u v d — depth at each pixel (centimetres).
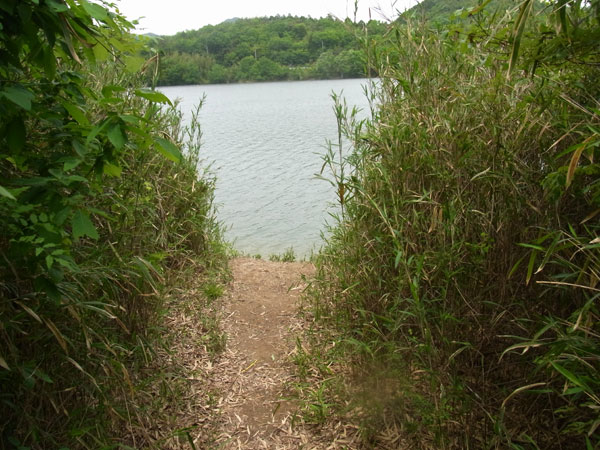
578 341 161
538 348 219
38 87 186
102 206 245
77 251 214
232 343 347
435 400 218
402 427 237
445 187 240
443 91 262
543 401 222
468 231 232
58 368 201
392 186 268
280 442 248
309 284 382
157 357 303
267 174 1248
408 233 253
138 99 348
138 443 235
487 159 230
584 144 149
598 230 208
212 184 480
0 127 164
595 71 205
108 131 164
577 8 176
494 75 259
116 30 193
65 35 165
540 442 210
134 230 275
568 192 217
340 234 338
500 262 229
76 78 194
